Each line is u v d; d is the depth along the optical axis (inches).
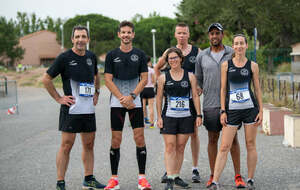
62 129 186.9
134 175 217.3
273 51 1320.1
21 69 2137.1
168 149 190.1
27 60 3075.8
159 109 194.9
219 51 200.2
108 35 3139.8
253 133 184.7
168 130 190.4
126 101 191.0
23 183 205.3
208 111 197.8
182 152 194.4
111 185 191.9
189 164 236.2
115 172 194.9
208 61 198.8
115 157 195.9
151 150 278.2
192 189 189.0
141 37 3314.5
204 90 200.5
